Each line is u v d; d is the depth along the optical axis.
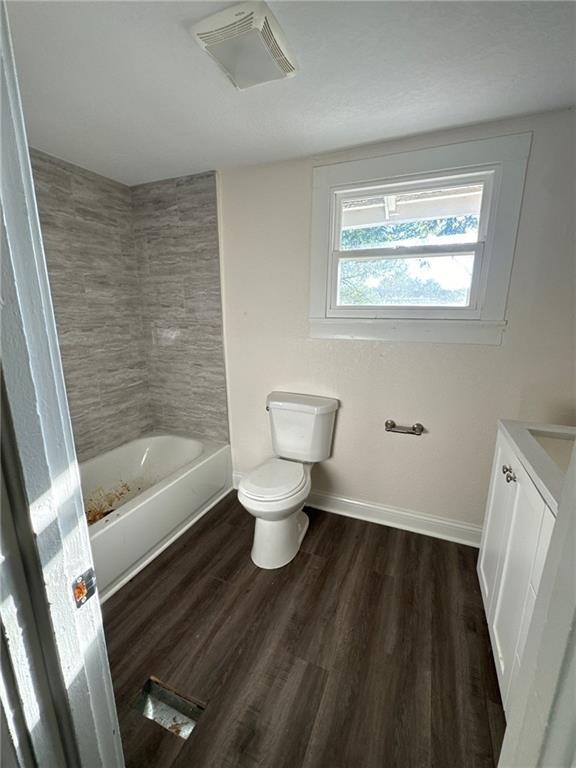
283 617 1.47
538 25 0.95
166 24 0.96
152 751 1.03
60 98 1.30
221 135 1.60
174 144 1.69
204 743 1.05
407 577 1.69
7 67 0.38
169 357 2.52
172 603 1.54
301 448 2.05
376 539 1.97
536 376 1.63
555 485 0.91
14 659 0.47
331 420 2.04
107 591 1.60
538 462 1.05
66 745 0.57
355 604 1.53
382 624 1.43
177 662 1.28
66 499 0.50
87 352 2.17
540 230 1.49
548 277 1.52
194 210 2.15
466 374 1.75
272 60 1.07
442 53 1.07
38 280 0.43
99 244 2.15
